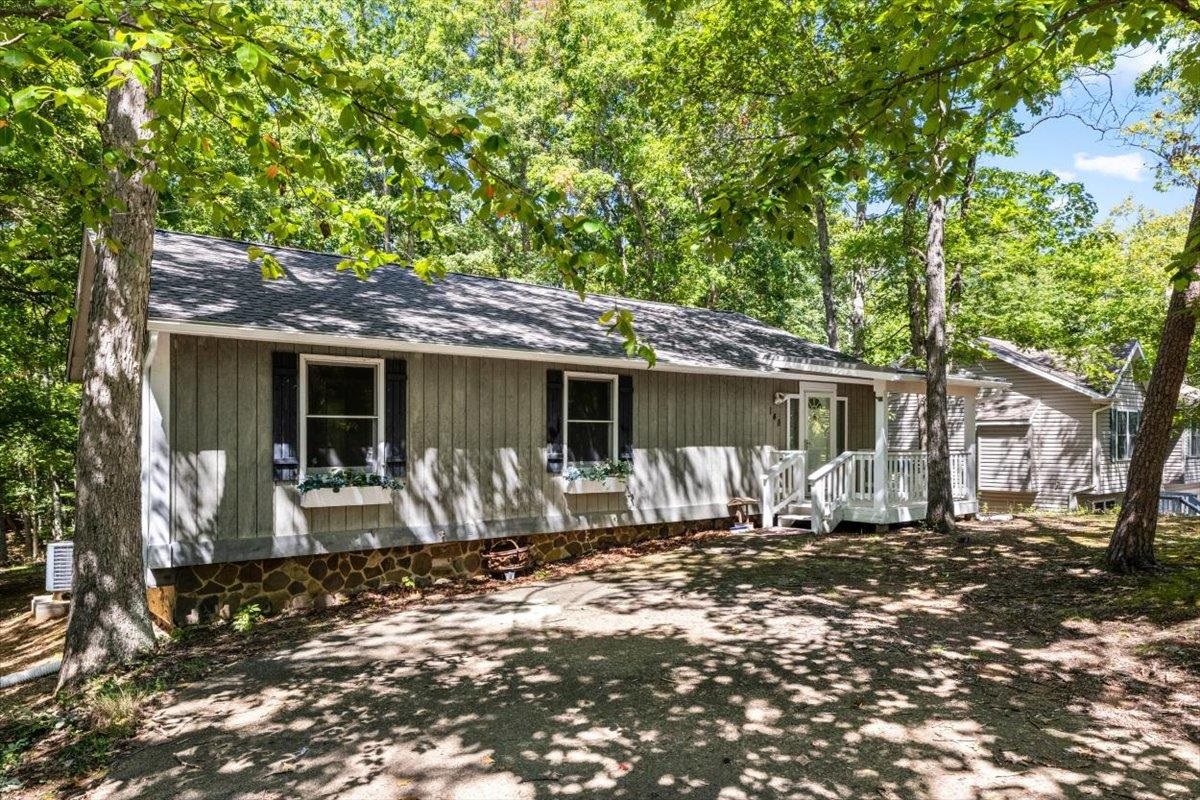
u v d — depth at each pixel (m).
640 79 14.54
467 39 23.92
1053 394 20.19
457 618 7.32
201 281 8.45
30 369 14.63
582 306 13.34
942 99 4.29
